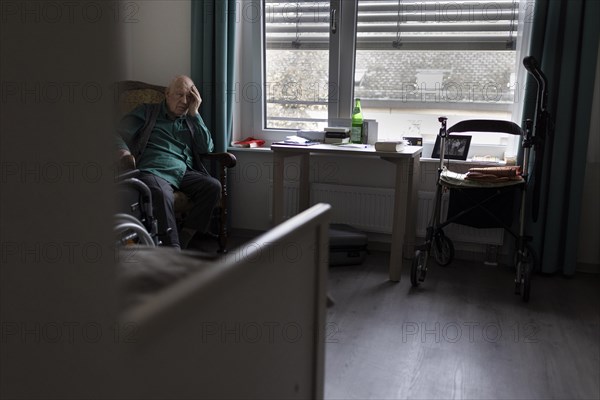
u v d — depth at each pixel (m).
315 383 1.23
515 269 3.22
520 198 3.12
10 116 0.41
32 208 0.43
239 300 0.82
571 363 2.10
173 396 0.67
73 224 0.46
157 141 3.22
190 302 0.68
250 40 3.73
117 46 0.47
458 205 3.11
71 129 0.45
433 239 3.02
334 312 2.56
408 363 2.08
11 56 0.40
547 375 2.00
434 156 3.38
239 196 3.82
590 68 2.88
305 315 1.13
